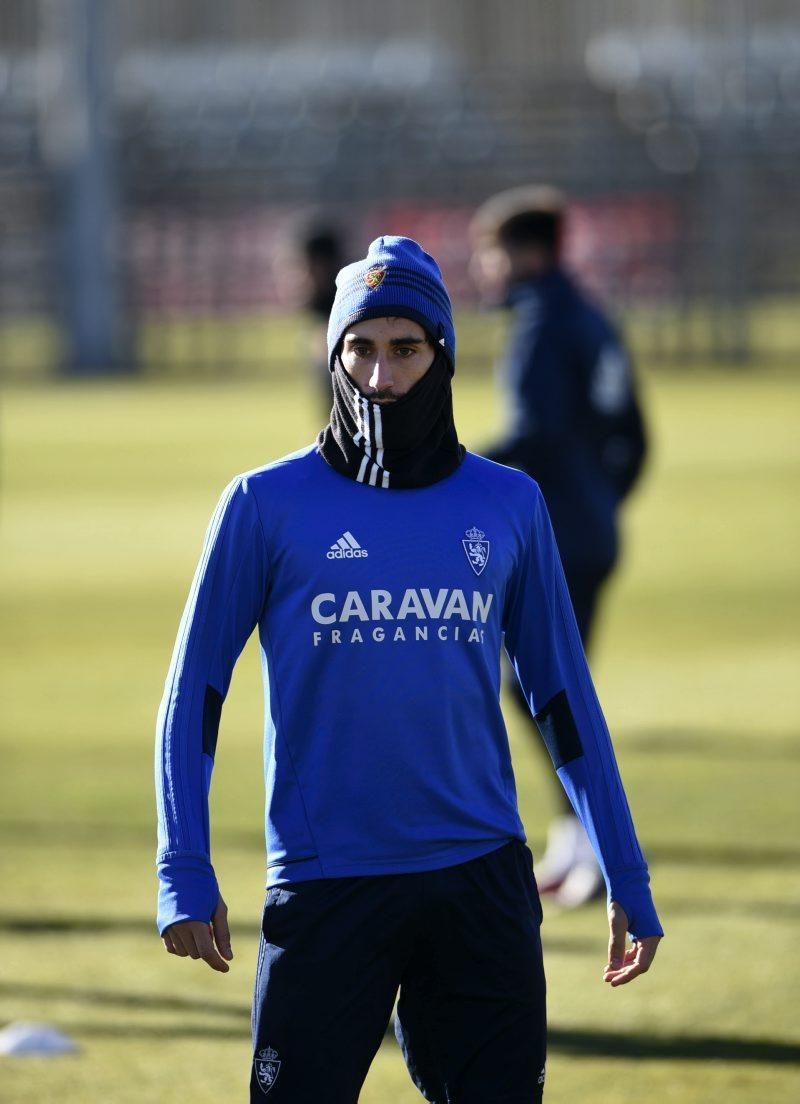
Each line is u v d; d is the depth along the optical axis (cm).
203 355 14925
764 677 3616
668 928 2081
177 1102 1584
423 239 15325
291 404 10612
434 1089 1155
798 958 1973
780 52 16000
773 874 2291
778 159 14812
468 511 1142
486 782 1142
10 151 15525
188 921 1070
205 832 1096
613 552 2216
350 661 1109
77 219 13800
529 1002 1128
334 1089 1096
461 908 1112
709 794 2698
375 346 1118
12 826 2588
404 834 1106
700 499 6372
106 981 1934
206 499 6538
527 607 1189
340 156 15488
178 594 4734
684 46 17700
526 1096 1124
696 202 14512
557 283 2197
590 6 19025
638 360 13775
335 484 1134
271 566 1127
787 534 5559
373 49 19288
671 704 3378
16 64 18100
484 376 12444
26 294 15588
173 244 15300
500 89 15200
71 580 4966
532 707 1211
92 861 2408
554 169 15075
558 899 2239
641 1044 1731
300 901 1107
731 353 13988
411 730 1109
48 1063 1678
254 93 15912
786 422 9031
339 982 1099
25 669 3825
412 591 1115
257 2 19338
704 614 4325
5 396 11812
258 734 3219
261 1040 1105
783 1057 1688
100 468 7550
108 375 13700
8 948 2044
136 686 3641
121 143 15262
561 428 2170
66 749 3092
